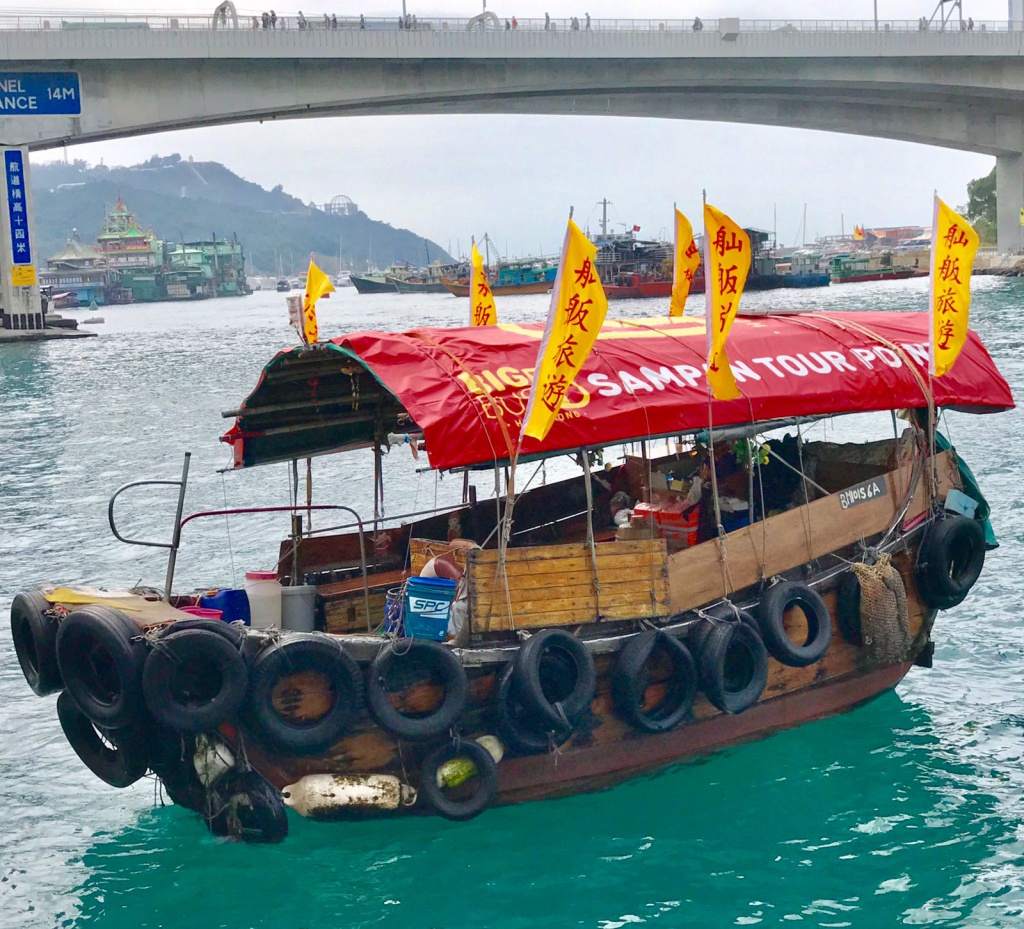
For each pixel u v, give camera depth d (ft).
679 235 46.57
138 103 204.85
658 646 34.22
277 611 36.37
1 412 129.29
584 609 33.47
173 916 30.01
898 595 38.24
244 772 31.50
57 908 30.55
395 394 33.04
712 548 35.70
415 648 31.53
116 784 33.78
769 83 232.73
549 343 30.99
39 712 43.29
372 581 40.04
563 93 230.27
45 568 62.49
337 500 78.33
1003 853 31.89
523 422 31.86
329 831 33.27
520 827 33.50
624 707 33.86
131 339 251.60
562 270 30.68
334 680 30.96
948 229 39.29
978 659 45.57
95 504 79.25
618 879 31.01
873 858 31.83
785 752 37.70
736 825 33.55
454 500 76.28
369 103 216.13
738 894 30.27
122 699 30.25
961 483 43.09
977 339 43.65
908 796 34.96
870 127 287.89
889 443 43.78
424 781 31.86
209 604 34.99
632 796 35.17
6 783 37.78
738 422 36.40
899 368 40.11
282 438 40.04
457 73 214.69
